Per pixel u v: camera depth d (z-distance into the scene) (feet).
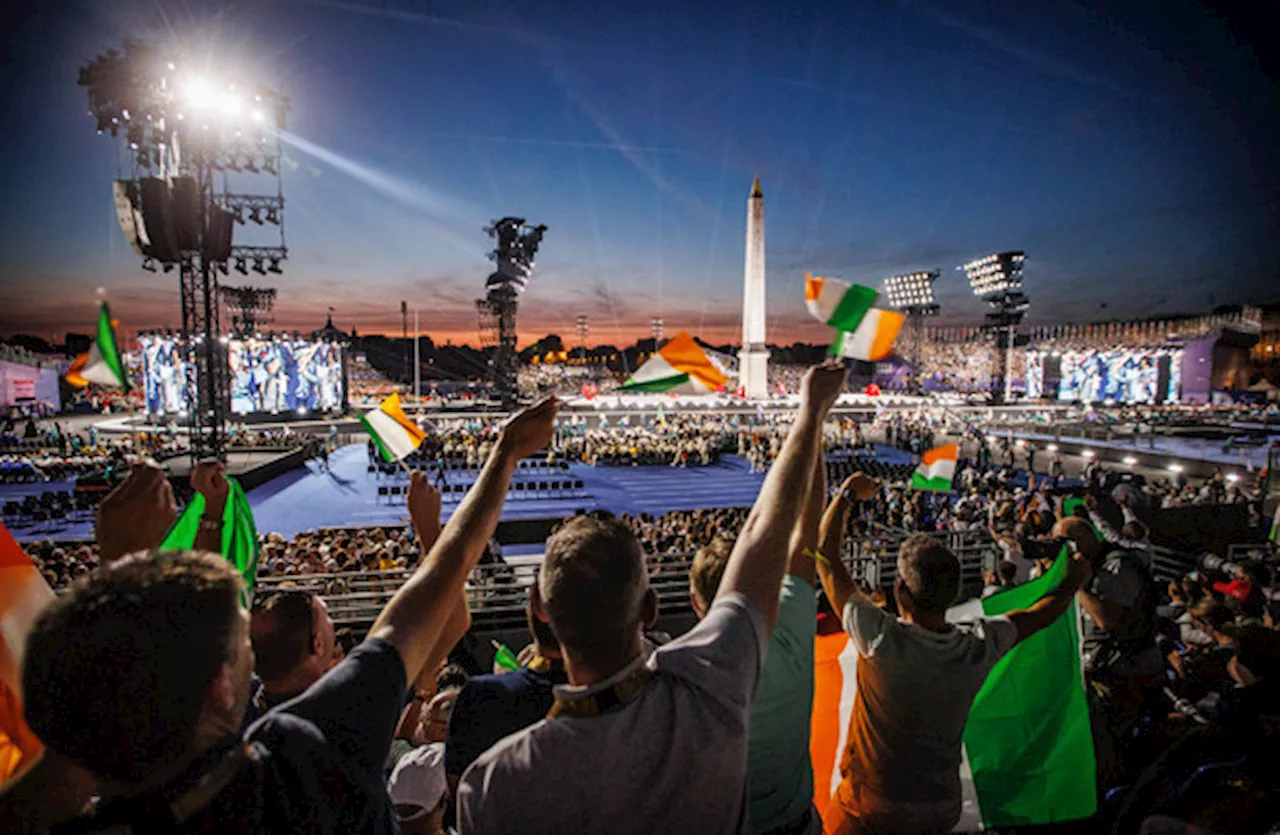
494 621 40.19
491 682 7.39
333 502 101.76
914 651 8.46
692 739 4.70
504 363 227.61
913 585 8.79
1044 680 11.66
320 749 4.28
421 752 9.13
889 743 8.71
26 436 153.07
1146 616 15.33
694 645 5.05
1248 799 8.27
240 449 133.08
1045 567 19.69
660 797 4.66
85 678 3.46
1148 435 165.99
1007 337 251.80
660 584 43.21
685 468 139.13
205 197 71.41
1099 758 14.14
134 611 3.64
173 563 4.08
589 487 116.37
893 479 106.93
